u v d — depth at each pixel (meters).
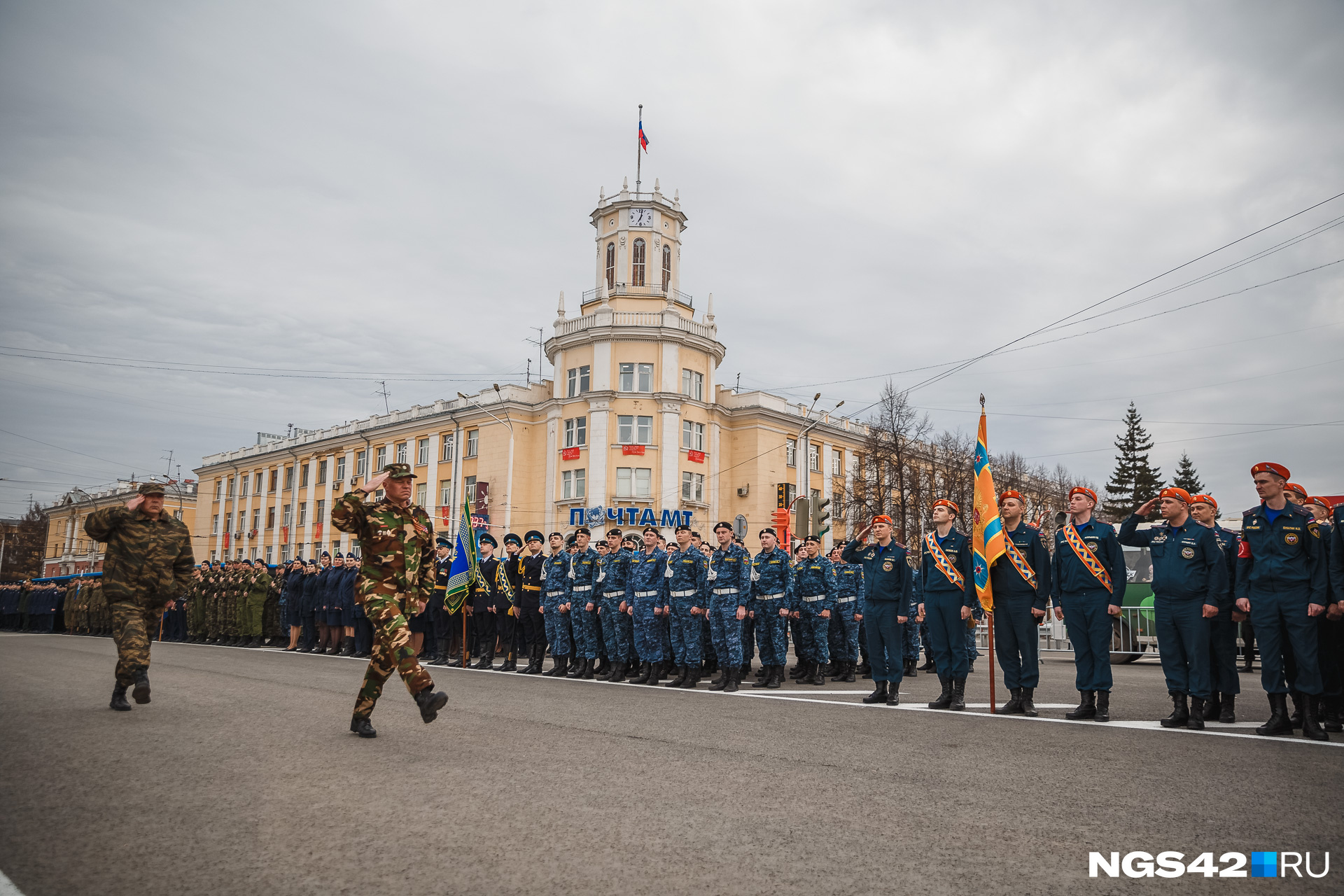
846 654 13.47
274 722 7.02
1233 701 8.29
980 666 16.61
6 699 8.21
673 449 41.91
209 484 69.75
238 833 3.96
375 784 4.91
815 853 3.78
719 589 11.23
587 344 43.44
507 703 8.78
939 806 4.60
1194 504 9.30
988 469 8.91
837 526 48.59
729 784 5.04
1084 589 8.30
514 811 4.39
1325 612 7.25
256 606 21.61
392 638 6.24
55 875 3.39
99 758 5.47
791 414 47.62
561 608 13.06
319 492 57.78
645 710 8.32
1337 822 4.35
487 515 44.84
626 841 3.92
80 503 81.69
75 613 27.52
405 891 3.27
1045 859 3.74
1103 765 5.70
